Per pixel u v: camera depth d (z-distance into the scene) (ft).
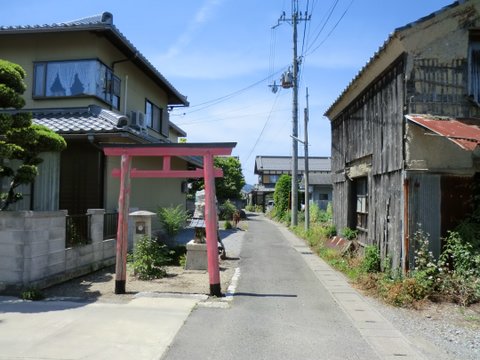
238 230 72.18
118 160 39.24
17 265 22.56
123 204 24.26
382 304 22.82
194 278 28.43
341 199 46.34
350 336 17.40
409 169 26.14
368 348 16.06
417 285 23.38
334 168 50.72
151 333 16.78
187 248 31.48
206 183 24.26
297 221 75.10
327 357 15.02
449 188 26.27
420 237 25.79
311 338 16.98
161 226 48.85
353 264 33.12
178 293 23.86
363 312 21.03
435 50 26.71
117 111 44.73
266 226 83.41
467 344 17.03
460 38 26.86
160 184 52.85
